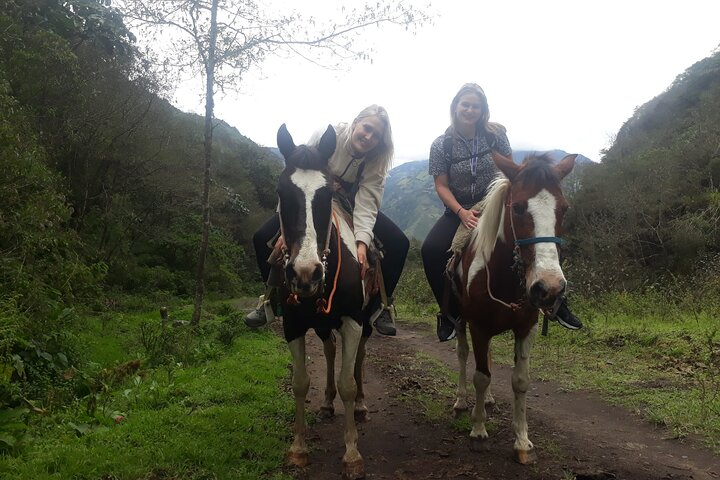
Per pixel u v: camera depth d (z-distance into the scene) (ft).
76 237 24.34
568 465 12.27
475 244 12.86
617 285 46.21
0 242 19.56
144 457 11.54
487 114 15.05
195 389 17.71
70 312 19.69
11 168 18.90
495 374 22.22
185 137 63.16
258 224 104.42
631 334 26.35
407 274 60.90
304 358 12.22
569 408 17.12
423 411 16.57
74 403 14.98
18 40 28.78
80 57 40.01
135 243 67.46
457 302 14.58
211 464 11.42
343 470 11.59
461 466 12.17
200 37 28.40
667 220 69.10
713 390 17.19
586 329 28.19
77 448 11.85
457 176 15.29
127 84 46.26
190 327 28.19
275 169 127.24
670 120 127.65
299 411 12.23
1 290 16.94
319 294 10.82
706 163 75.82
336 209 12.71
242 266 96.58
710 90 116.06
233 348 26.68
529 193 10.71
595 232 69.26
